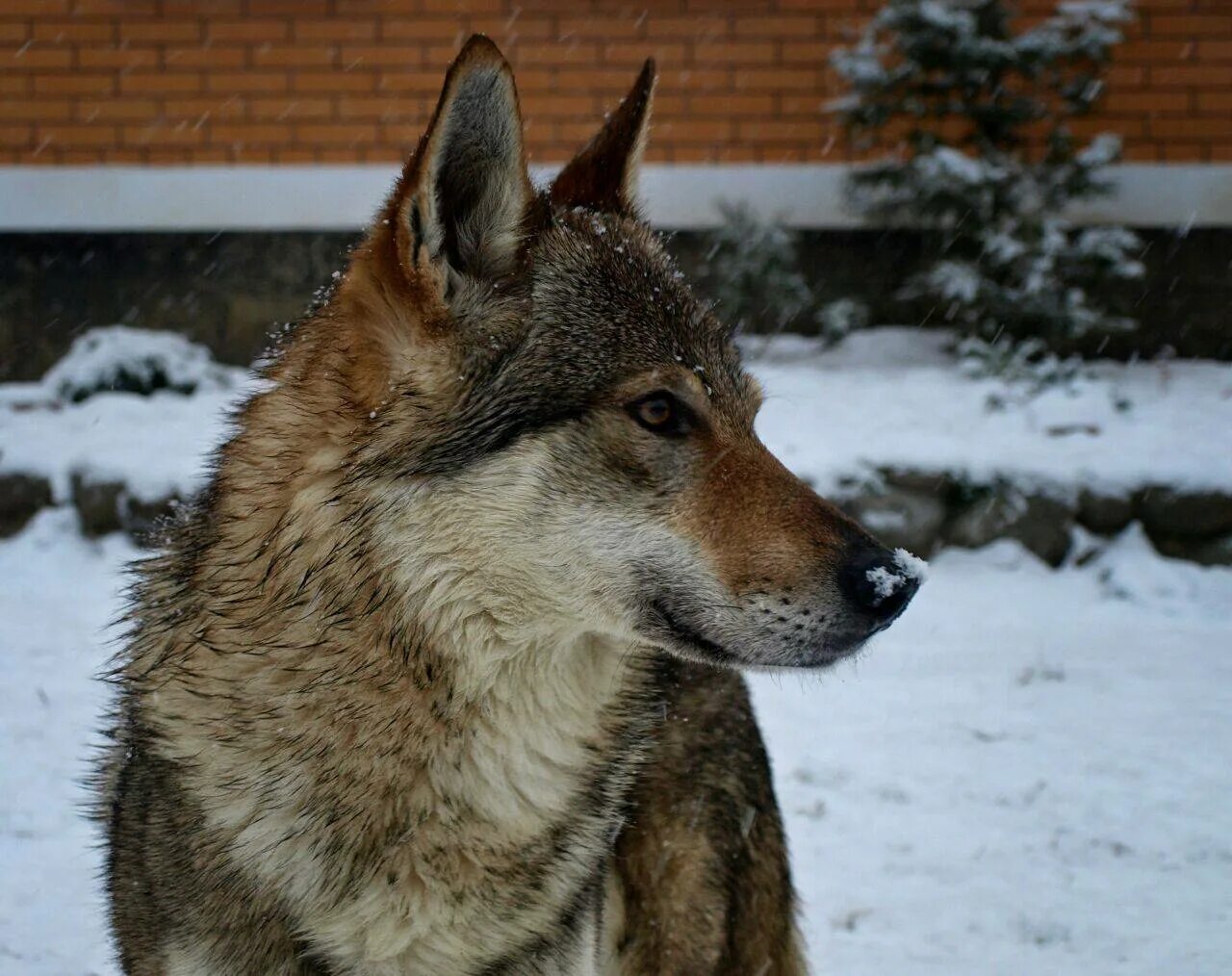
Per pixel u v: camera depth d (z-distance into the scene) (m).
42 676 6.49
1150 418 9.49
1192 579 8.33
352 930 2.55
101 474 8.54
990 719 6.25
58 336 10.95
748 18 11.11
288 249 10.95
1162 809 5.20
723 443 2.78
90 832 4.75
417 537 2.54
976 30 10.48
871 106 10.51
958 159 10.05
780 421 9.06
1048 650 7.32
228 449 2.83
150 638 2.74
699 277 11.02
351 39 11.00
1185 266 11.10
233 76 10.98
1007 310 10.15
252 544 2.63
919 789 5.41
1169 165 11.12
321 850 2.52
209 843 2.50
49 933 4.01
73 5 10.92
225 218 10.89
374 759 2.53
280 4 10.95
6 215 10.81
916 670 7.01
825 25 11.12
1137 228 11.09
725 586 2.69
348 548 2.53
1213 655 7.23
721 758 3.42
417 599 2.54
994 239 10.05
